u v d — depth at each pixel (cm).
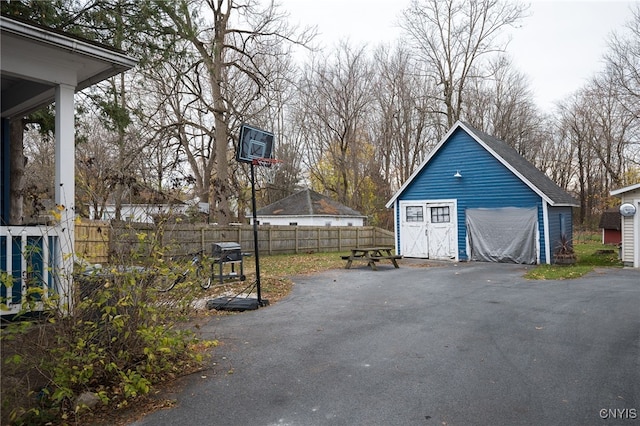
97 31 947
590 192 4300
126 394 374
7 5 769
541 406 385
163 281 480
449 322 709
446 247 1825
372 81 3591
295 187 3819
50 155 1962
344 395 412
